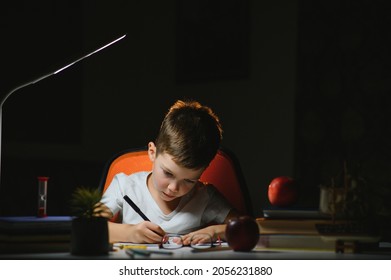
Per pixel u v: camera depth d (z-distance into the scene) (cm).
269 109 317
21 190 369
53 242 103
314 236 108
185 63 360
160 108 374
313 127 298
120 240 125
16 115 373
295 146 304
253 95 325
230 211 152
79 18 403
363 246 112
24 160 373
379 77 275
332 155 291
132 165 167
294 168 304
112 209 149
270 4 317
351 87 284
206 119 138
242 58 330
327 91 293
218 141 140
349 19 284
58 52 395
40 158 380
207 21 348
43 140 385
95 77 403
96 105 404
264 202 318
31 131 380
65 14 398
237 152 332
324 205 109
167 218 148
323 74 294
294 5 306
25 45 381
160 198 151
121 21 396
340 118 288
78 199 100
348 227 107
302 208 114
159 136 138
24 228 100
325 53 293
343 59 287
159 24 376
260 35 322
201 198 152
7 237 100
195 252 107
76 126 400
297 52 302
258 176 322
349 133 285
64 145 394
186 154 130
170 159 132
